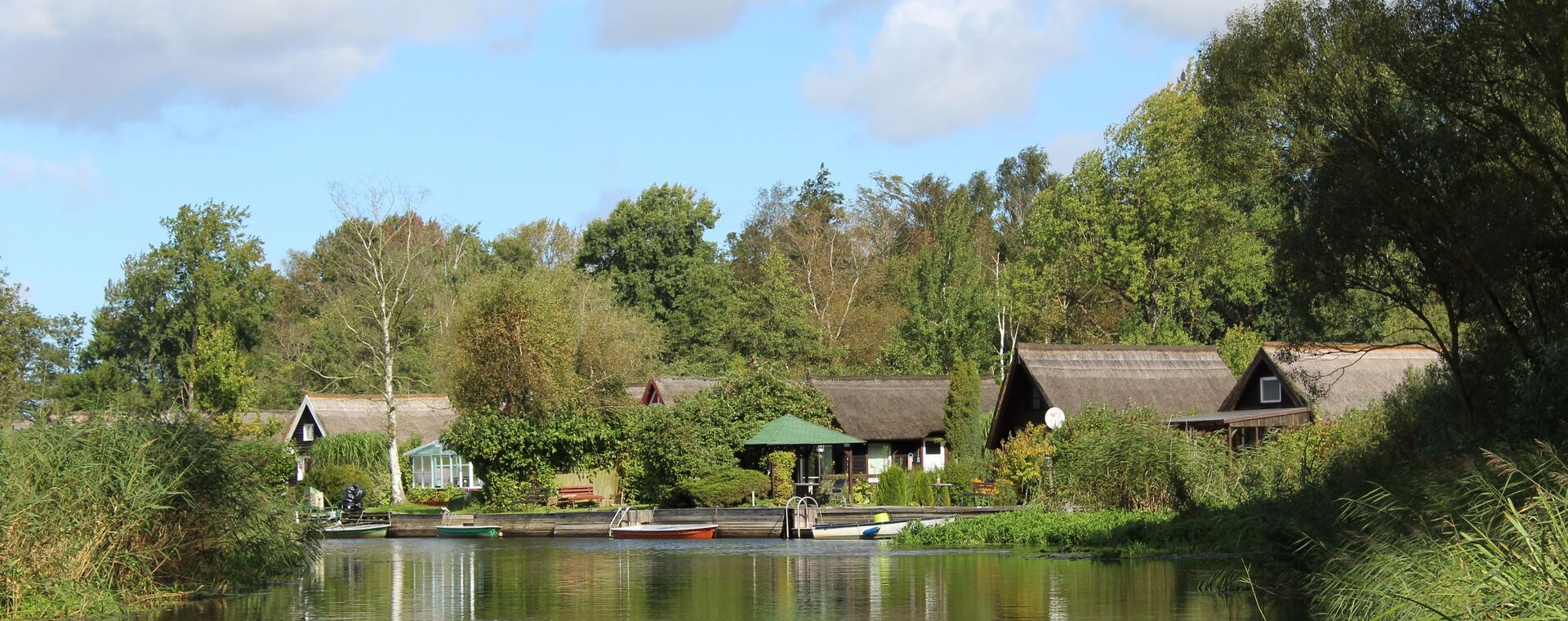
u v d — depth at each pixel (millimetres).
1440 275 24641
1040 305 67062
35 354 50719
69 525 18938
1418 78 23016
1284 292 27203
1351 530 17312
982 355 65812
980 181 95438
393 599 21734
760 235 91625
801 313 73000
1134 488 31672
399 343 58781
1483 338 25047
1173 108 60688
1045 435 42156
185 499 21125
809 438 43344
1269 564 20094
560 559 31438
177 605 20656
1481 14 22047
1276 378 43875
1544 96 22016
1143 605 18203
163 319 74938
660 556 31562
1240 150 25438
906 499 43250
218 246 76625
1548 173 23688
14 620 18000
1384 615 13500
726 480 43125
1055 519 31125
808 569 26547
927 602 19641
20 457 19016
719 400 47031
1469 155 22922
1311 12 24156
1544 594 11594
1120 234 62094
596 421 50188
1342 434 31453
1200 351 49969
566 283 60188
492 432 48938
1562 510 13172
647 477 47188
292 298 87688
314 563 28672
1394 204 23719
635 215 78875
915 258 69188
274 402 75938
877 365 68938
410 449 61000
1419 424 25469
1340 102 23719
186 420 22016
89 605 18859
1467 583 12625
